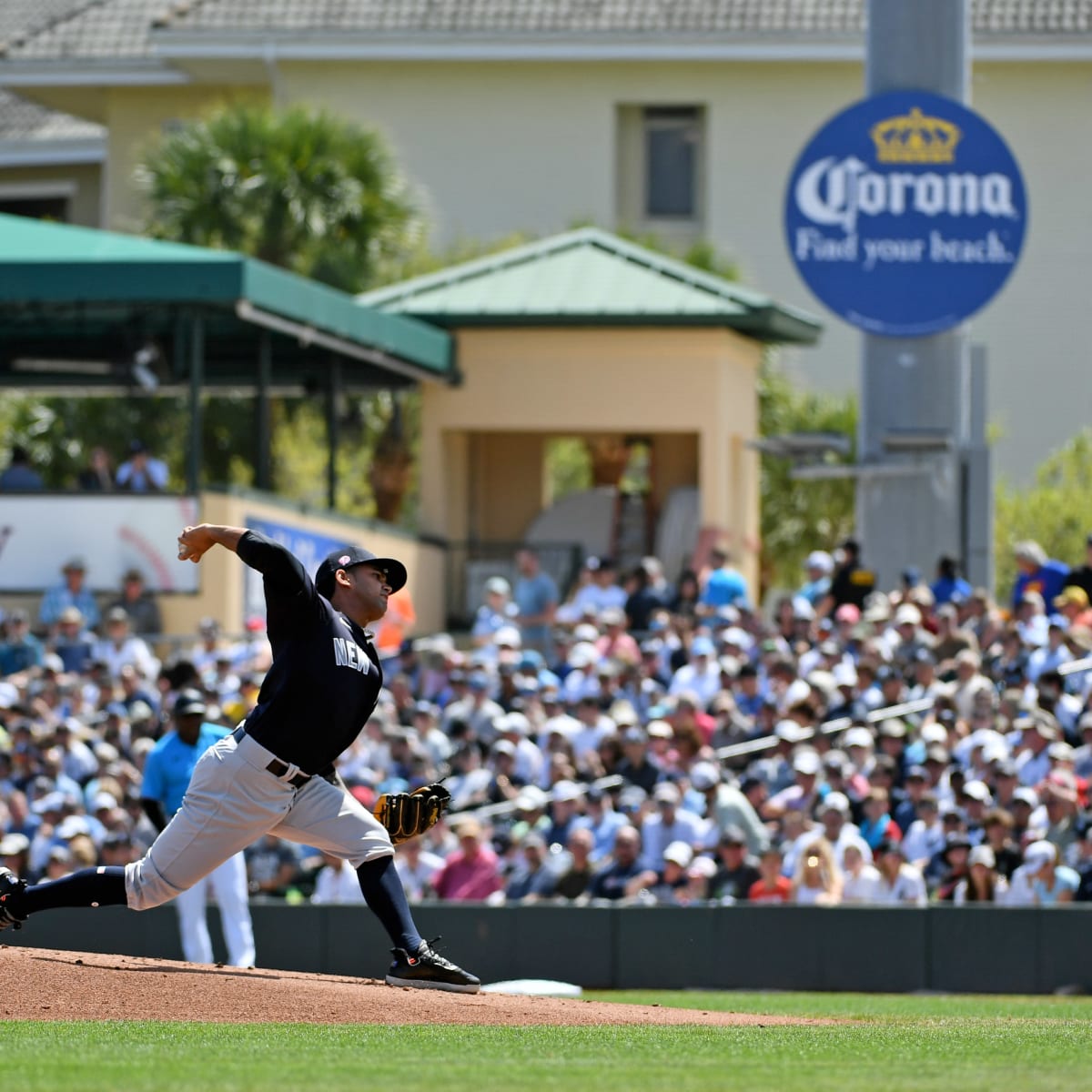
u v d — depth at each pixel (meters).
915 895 48.34
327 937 49.06
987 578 74.44
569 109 126.94
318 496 109.12
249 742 26.42
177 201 103.12
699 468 90.62
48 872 51.66
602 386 87.81
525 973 48.12
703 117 127.62
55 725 60.94
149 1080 18.78
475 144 127.00
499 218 127.12
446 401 88.75
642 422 87.44
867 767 53.88
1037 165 126.62
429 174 127.25
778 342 93.81
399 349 82.12
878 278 74.00
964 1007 39.50
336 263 101.75
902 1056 22.12
